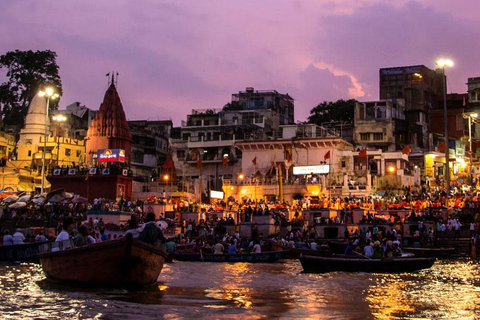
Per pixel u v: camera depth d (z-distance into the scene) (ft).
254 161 239.09
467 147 285.23
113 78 268.00
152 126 347.56
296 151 252.62
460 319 52.47
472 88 313.12
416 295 69.36
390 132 281.74
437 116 307.17
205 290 68.95
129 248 60.03
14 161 281.33
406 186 240.12
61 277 65.16
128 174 230.89
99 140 255.70
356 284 80.18
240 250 131.64
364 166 249.14
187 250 129.90
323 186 233.14
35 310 51.75
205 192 258.57
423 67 322.34
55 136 284.82
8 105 333.83
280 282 81.35
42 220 177.88
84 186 227.61
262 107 337.11
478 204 179.83
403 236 156.25
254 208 187.62
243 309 55.06
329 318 51.52
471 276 94.48
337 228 167.32
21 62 334.65
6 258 102.63
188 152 282.15
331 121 309.63
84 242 67.87
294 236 159.02
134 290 64.44
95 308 52.75
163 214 189.47
